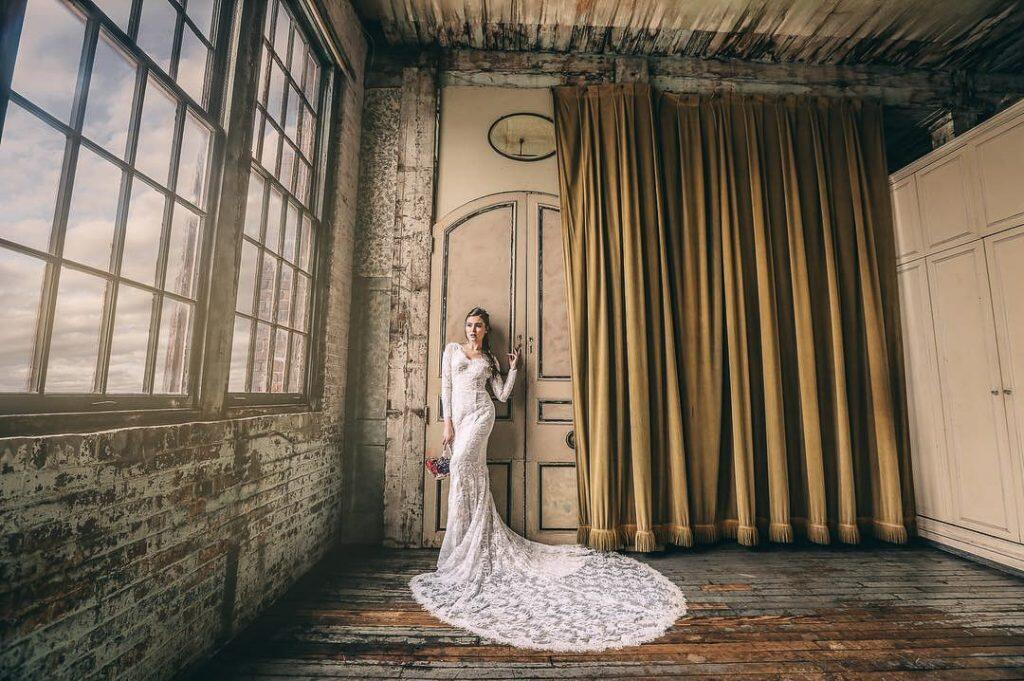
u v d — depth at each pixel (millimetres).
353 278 3160
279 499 2184
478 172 3307
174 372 1613
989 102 3576
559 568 2551
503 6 2998
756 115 3369
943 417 2941
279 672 1613
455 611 2055
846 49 3379
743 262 3221
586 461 2975
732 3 2957
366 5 3053
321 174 2756
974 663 1720
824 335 3176
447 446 2740
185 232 1667
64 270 1163
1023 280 2541
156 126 1469
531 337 3168
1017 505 2535
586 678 1610
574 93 3332
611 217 3180
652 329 3088
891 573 2555
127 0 1345
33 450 1020
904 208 3258
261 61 2014
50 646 1061
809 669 1676
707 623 1998
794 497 3047
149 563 1377
